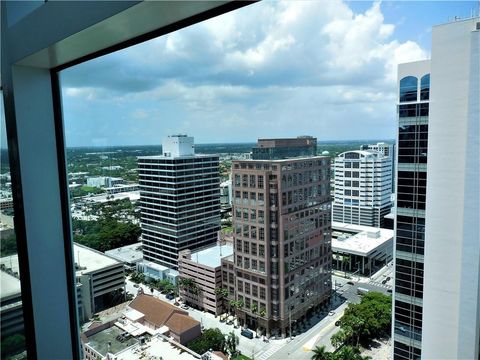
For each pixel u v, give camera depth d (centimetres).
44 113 153
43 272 158
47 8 114
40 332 158
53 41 114
